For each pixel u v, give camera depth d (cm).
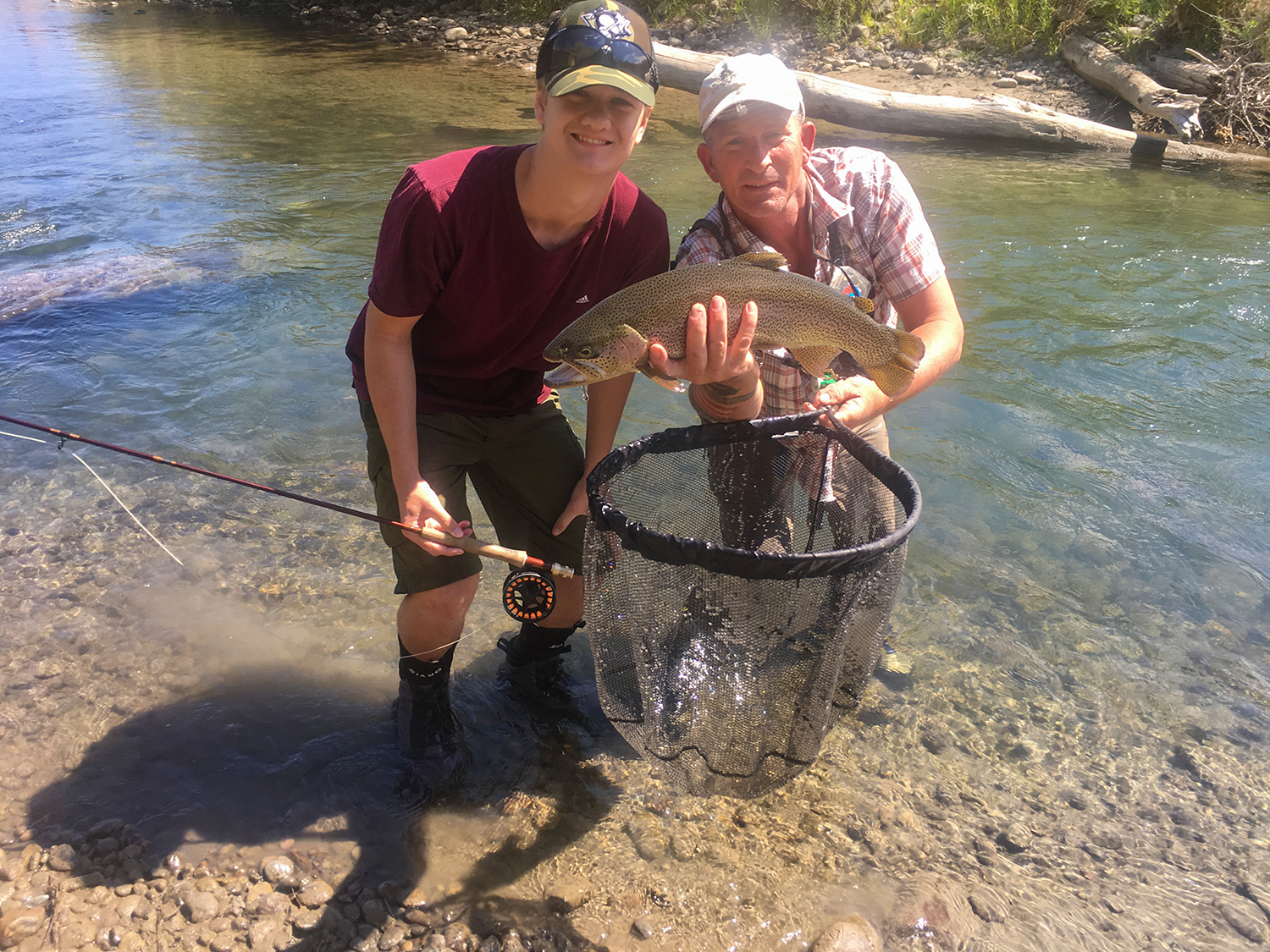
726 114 281
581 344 254
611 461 270
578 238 276
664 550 239
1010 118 1221
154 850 280
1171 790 304
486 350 292
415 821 292
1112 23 1423
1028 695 343
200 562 414
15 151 1116
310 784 304
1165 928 260
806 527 318
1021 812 297
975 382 573
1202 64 1295
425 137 1188
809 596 240
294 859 278
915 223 305
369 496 465
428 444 299
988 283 722
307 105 1395
